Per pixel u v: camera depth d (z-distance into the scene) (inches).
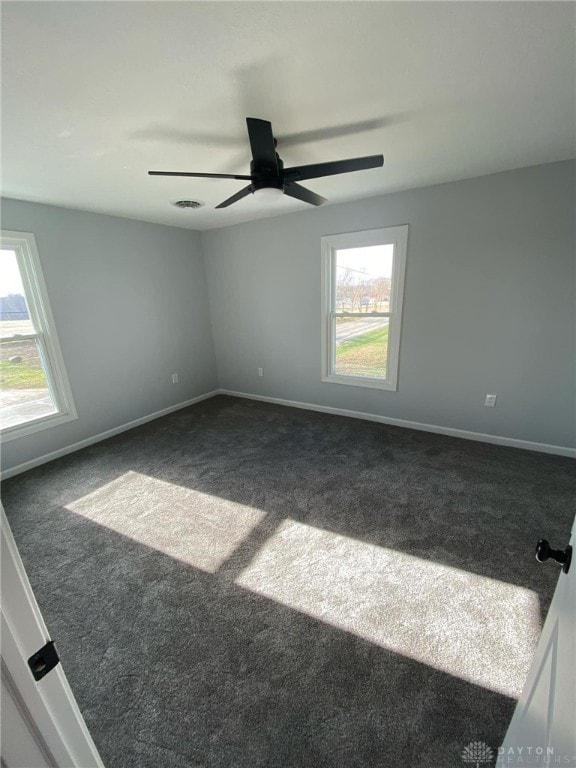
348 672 50.7
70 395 126.1
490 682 48.7
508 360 112.6
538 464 106.1
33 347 117.1
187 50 46.1
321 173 70.4
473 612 59.3
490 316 112.0
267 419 154.0
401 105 61.9
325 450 121.4
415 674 50.1
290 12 40.5
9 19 38.9
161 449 127.8
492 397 118.1
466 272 112.2
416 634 55.9
